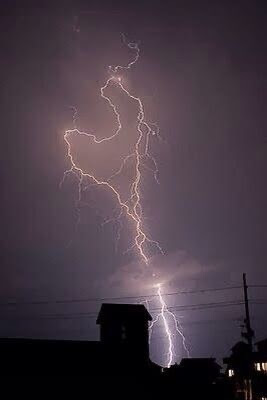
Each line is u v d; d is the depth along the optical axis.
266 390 33.78
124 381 23.36
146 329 26.48
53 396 22.12
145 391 23.70
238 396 35.00
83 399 22.41
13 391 21.77
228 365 38.34
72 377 22.64
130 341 25.86
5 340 24.17
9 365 22.31
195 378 25.70
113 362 23.91
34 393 21.94
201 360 34.78
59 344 24.61
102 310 26.62
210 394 25.58
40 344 24.33
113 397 22.91
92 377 22.89
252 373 33.56
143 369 24.14
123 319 26.22
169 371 27.77
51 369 22.64
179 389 24.92
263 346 36.62
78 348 24.56
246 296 29.31
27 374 22.17
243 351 37.56
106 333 25.97
